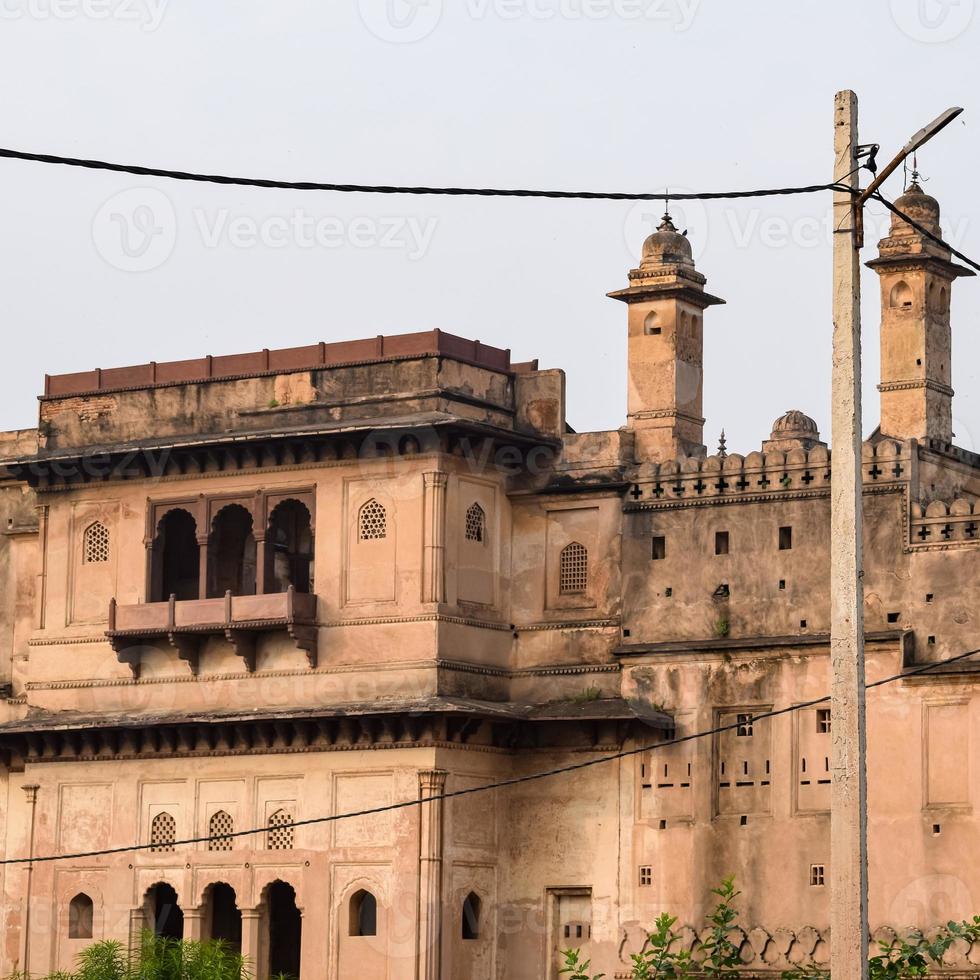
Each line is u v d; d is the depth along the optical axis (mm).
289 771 52594
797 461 50438
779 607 50156
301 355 53906
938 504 48531
